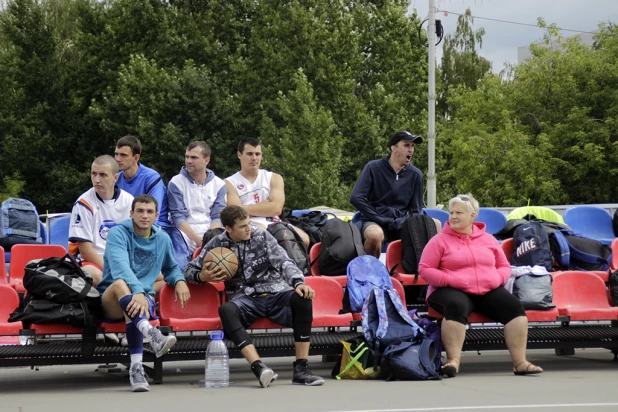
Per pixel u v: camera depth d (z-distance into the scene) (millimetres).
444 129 73688
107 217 14211
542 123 67250
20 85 79688
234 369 15086
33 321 12195
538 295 14219
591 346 14430
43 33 80438
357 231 15625
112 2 81875
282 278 13367
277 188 16844
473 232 14266
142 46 78000
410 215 16562
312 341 13547
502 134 66750
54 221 20094
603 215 20969
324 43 74688
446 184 75688
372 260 14234
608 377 13227
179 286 13133
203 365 15820
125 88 73562
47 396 11609
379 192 17156
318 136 66250
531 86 69250
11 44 80375
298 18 75250
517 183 65938
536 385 12188
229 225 13195
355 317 13805
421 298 15758
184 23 79812
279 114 71062
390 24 79500
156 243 13023
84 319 12305
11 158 77250
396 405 10266
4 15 81812
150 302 12688
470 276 13766
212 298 13734
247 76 75438
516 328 13664
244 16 82812
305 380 12422
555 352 17219
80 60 81688
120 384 13086
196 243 16094
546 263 15719
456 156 69375
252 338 13258
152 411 9984
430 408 9992
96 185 14039
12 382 13492
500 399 10758
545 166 64688
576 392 11422
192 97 73562
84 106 79875
